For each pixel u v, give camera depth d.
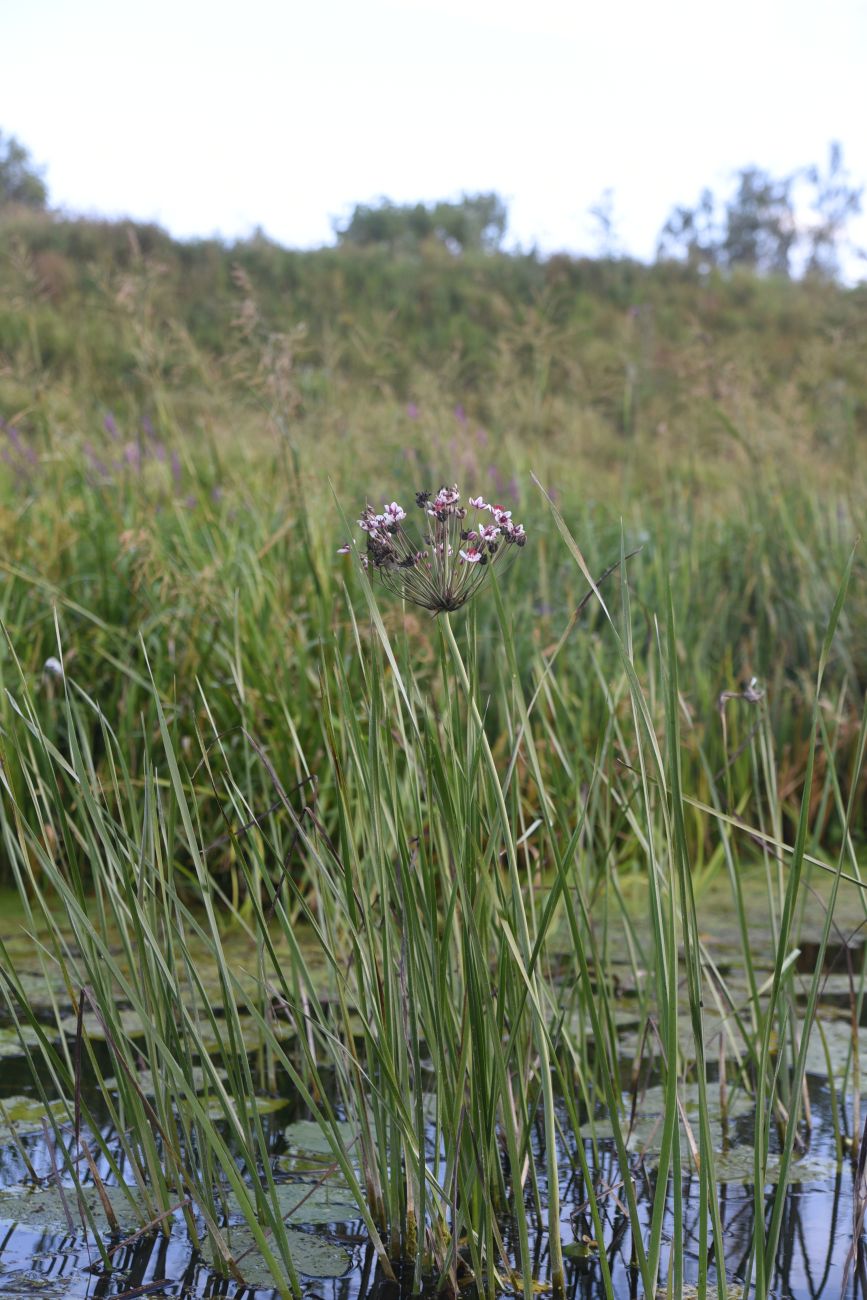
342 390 6.55
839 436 7.07
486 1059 1.74
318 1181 2.08
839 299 17.55
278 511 4.94
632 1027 2.73
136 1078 1.86
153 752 3.80
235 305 4.98
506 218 23.64
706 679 4.52
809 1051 2.64
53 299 14.70
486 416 7.46
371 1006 1.96
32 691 3.84
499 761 3.66
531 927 1.95
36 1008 2.81
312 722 3.80
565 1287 1.76
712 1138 2.24
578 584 5.17
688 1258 1.85
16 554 4.55
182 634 4.16
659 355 10.22
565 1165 2.15
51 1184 2.06
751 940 3.43
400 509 1.66
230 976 1.90
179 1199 2.00
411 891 1.77
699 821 4.08
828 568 5.43
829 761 1.78
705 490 6.76
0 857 3.90
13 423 5.64
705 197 26.94
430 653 4.09
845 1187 2.06
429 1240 1.82
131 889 1.91
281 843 3.48
